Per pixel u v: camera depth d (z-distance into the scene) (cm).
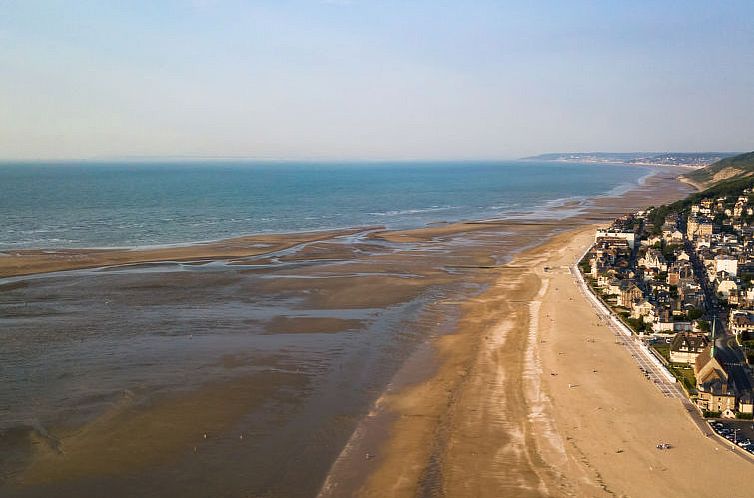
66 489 7494
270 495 7469
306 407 9862
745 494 7288
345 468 8081
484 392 10431
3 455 8206
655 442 8569
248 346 12594
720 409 9425
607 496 7319
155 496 7406
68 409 9581
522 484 7644
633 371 11231
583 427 9050
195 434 8912
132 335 13112
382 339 13200
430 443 8731
